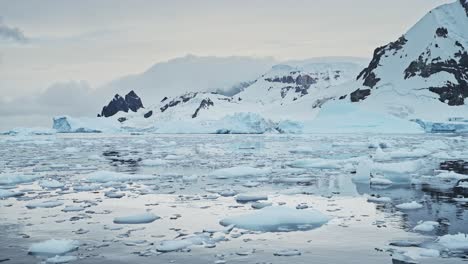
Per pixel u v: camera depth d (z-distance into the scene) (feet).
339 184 59.26
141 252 29.45
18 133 373.20
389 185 57.72
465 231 33.45
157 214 41.27
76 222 38.32
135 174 73.26
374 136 239.30
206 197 50.14
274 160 98.58
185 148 154.20
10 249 30.53
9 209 44.16
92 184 61.72
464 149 124.57
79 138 268.00
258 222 36.24
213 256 28.40
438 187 55.01
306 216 37.24
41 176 70.74
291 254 28.45
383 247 29.81
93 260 27.84
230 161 96.89
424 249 28.73
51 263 27.45
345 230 34.37
